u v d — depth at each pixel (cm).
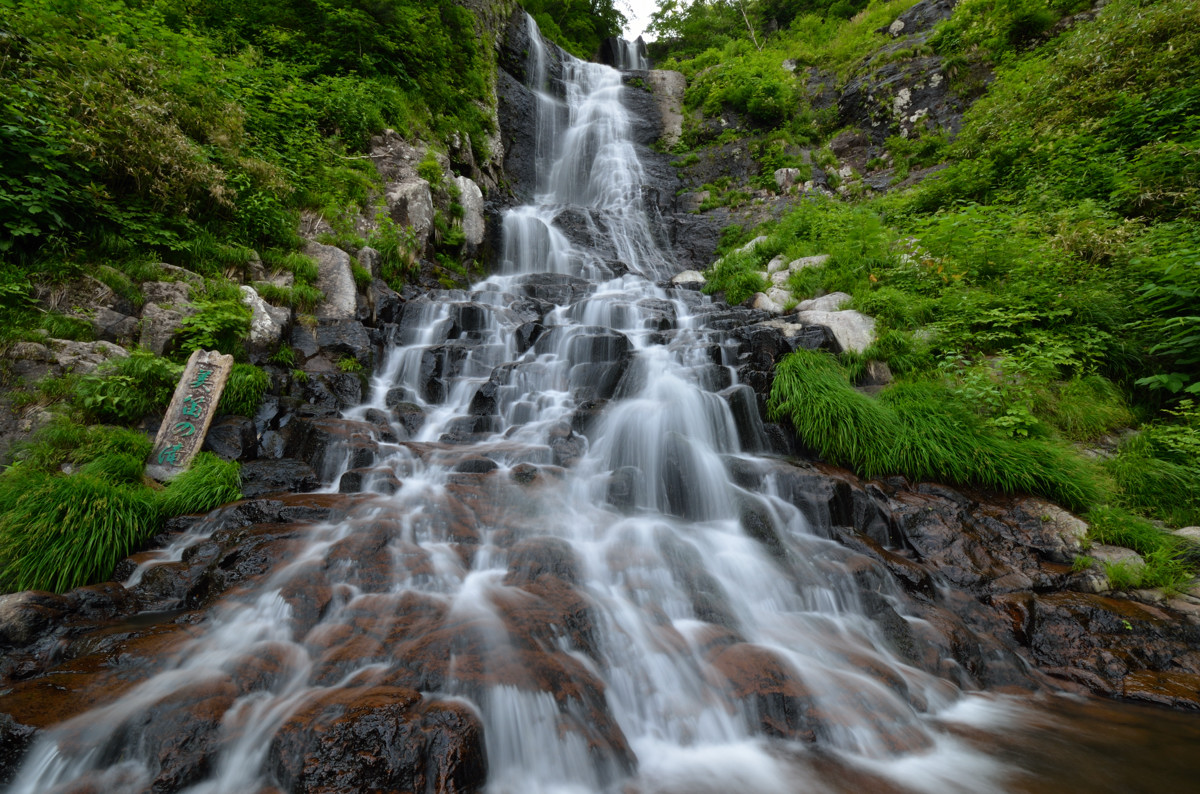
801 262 1040
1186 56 1005
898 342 750
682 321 953
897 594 456
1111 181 901
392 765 250
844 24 2606
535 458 601
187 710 274
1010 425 607
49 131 584
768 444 671
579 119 2256
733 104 2281
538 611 358
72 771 250
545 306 1023
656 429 600
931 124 1817
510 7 2194
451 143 1473
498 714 286
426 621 345
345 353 773
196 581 392
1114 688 382
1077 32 1352
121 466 477
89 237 621
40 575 380
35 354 507
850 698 340
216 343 633
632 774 289
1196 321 618
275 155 951
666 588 415
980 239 852
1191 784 289
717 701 330
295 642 338
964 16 1847
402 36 1405
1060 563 502
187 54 882
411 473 558
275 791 247
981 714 357
